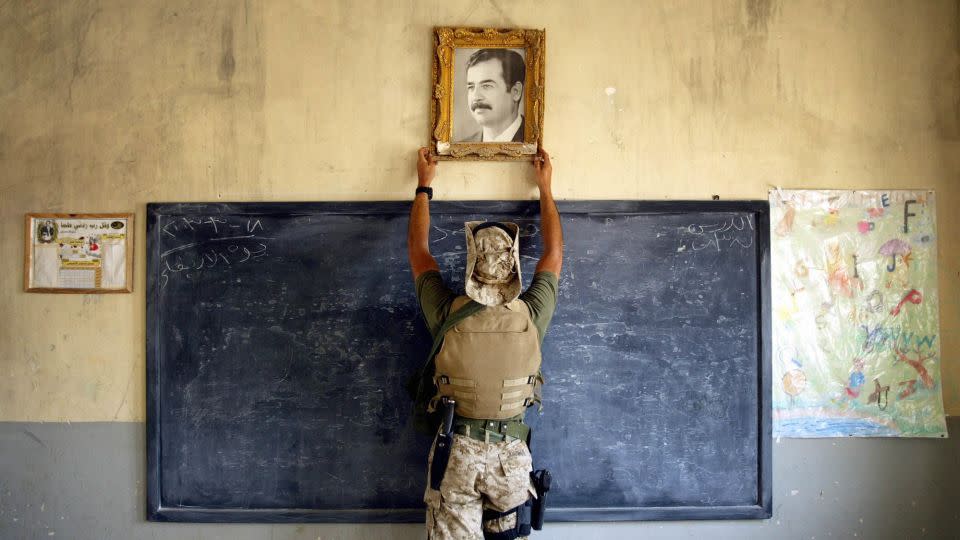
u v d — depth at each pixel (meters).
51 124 2.45
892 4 2.48
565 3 2.46
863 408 2.46
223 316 2.45
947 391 2.47
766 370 2.44
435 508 2.04
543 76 2.41
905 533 2.47
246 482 2.44
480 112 2.43
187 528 2.45
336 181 2.45
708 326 2.45
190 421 2.44
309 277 2.45
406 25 2.45
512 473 2.04
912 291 2.46
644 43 2.46
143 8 2.45
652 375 2.45
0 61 2.46
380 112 2.45
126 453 2.45
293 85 2.45
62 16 2.46
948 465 2.47
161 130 2.45
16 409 2.45
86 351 2.45
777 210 2.47
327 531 2.45
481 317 2.06
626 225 2.45
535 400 2.21
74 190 2.45
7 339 2.45
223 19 2.46
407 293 2.44
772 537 2.46
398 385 2.44
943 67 2.48
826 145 2.48
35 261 2.45
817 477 2.47
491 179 2.44
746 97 2.47
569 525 2.46
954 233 2.47
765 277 2.44
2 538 2.44
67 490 2.44
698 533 2.46
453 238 2.42
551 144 2.45
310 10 2.45
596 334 2.45
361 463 2.44
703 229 2.45
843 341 2.46
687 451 2.45
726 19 2.47
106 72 2.45
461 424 2.09
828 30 2.48
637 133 2.46
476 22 2.45
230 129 2.45
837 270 2.47
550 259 2.24
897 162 2.47
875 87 2.48
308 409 2.44
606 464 2.45
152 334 2.43
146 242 2.43
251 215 2.44
